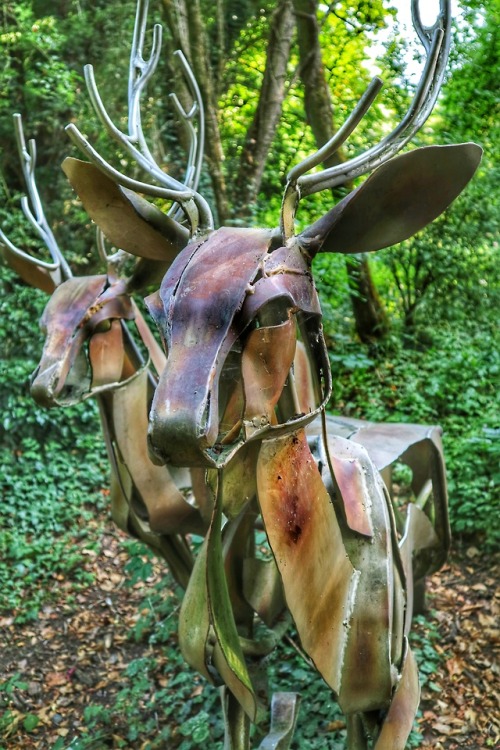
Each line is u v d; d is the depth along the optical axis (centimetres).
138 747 399
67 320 353
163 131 816
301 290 219
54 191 881
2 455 678
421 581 460
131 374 380
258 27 848
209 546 216
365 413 750
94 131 855
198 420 183
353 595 252
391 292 1007
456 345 804
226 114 915
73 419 723
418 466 415
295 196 227
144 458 372
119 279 372
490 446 582
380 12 803
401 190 224
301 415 227
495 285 913
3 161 882
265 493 212
